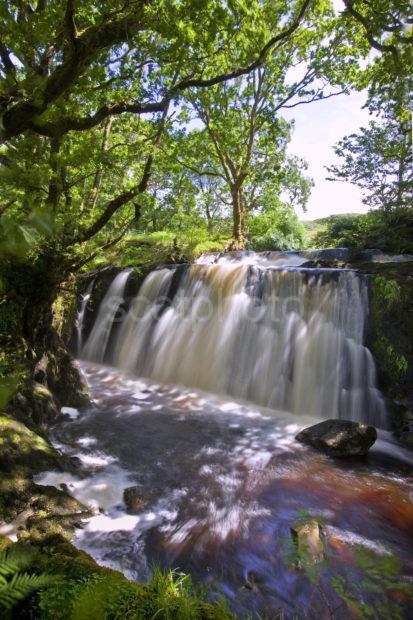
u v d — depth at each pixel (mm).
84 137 5957
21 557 1516
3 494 3320
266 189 20453
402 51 3635
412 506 3938
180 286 9750
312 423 6449
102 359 10422
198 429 5883
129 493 3846
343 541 3318
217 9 4180
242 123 17469
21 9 3381
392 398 6324
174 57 4277
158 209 18047
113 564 3002
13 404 4711
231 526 3525
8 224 1370
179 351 9094
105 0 3723
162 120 5215
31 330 5496
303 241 22656
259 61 4863
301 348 7379
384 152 13352
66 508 3451
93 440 5141
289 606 2666
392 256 10539
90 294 11133
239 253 12984
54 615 1492
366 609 2564
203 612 1729
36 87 3012
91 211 7156
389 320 6539
